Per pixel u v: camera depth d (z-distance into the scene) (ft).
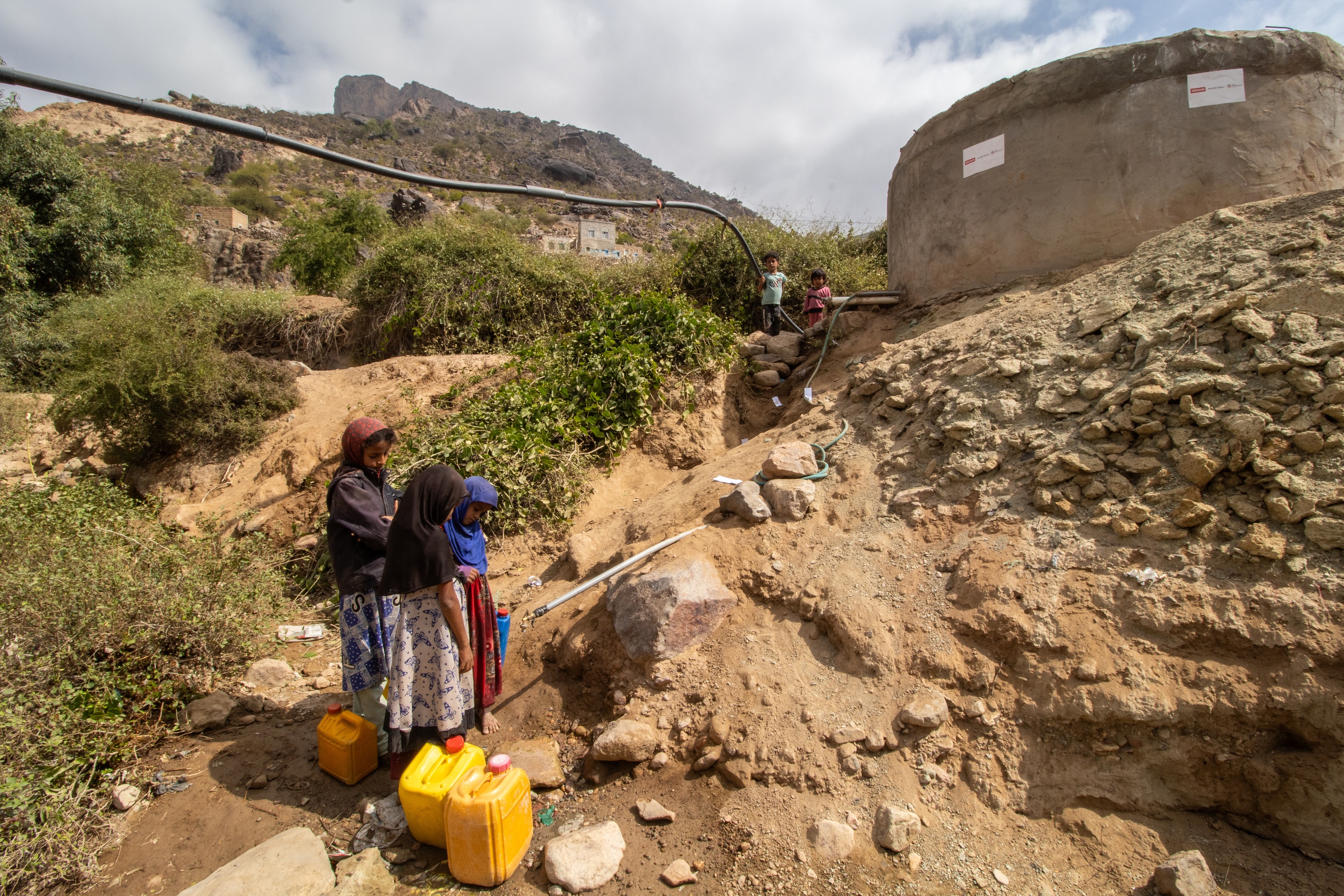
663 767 10.02
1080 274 15.64
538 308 31.50
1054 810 8.48
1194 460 9.82
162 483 22.79
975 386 13.39
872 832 8.53
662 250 34.73
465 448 17.78
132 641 11.92
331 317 34.58
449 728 10.17
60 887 8.73
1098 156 16.03
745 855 8.53
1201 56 15.34
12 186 44.60
